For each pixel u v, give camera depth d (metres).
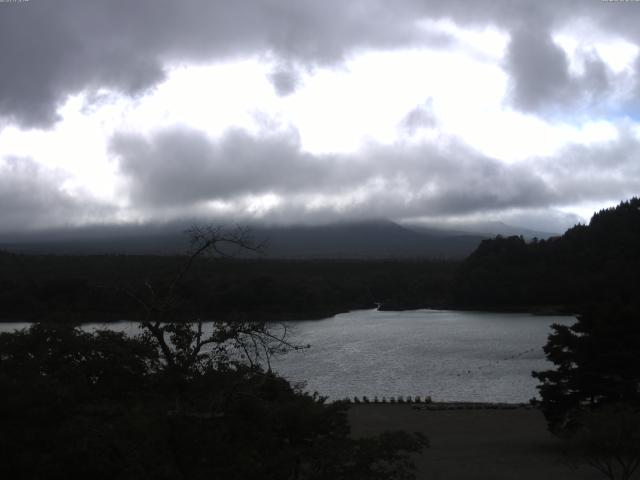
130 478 11.60
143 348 15.73
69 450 12.12
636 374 27.67
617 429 20.88
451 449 28.64
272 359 49.78
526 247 156.38
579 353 28.66
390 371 59.50
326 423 14.95
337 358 67.81
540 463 25.75
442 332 94.88
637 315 28.41
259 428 13.48
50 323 16.56
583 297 130.50
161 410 12.79
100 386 15.41
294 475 14.23
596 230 154.38
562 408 28.69
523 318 118.75
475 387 51.56
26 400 13.37
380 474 13.54
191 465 12.48
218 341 14.18
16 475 12.78
